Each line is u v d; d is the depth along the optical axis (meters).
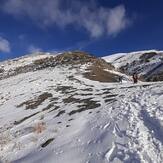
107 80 40.84
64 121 19.19
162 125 13.12
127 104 18.45
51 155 14.07
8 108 28.28
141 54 162.25
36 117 22.47
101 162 11.77
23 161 14.59
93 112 19.33
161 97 17.66
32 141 17.17
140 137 12.80
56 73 44.34
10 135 19.34
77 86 33.25
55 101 26.58
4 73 69.12
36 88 34.72
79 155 13.13
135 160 11.05
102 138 13.95
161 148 11.47
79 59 56.53
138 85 28.89
